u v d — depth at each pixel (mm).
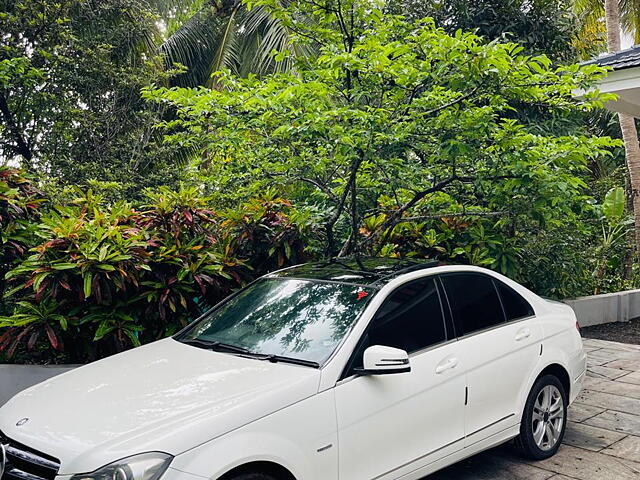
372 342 3643
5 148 11266
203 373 3477
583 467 4539
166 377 3471
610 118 16922
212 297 6340
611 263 12383
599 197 14305
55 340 5336
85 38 11430
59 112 10961
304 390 3217
